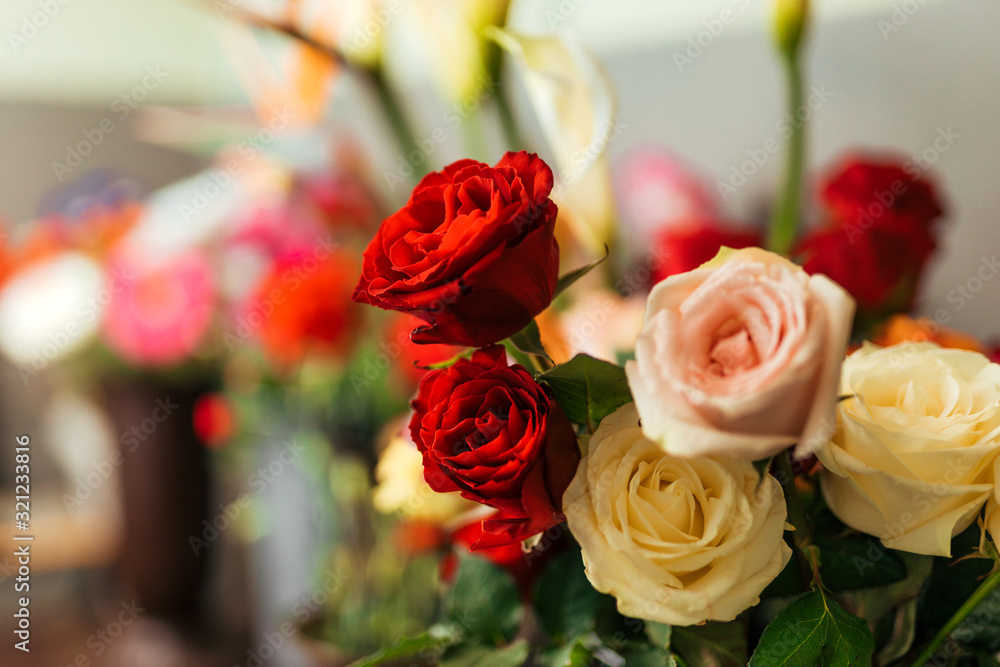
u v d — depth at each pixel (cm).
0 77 138
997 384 37
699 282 33
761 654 35
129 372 79
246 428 75
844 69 86
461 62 53
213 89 142
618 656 40
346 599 67
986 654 39
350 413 69
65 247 79
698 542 34
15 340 76
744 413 30
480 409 35
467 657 41
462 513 48
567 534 43
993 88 76
